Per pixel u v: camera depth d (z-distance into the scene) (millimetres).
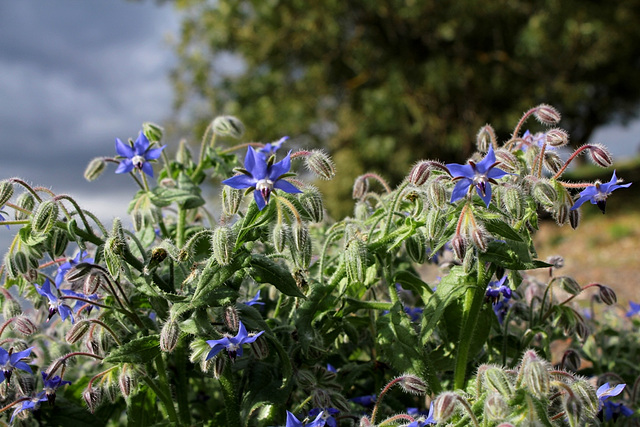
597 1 2361
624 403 412
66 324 433
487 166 322
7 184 348
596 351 460
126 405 395
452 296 346
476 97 2457
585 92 2436
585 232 2148
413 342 357
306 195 346
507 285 381
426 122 2473
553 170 359
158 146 444
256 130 2510
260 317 349
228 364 354
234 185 324
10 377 363
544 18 2250
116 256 335
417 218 363
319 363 400
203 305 335
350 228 362
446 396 297
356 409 401
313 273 429
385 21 2490
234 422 356
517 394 293
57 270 421
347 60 2547
